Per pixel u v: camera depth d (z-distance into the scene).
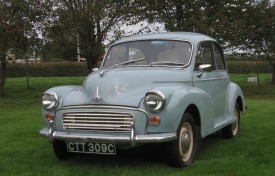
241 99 7.52
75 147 5.01
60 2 15.93
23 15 14.73
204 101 5.56
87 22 16.00
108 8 16.14
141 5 16.42
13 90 18.36
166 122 4.79
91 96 4.98
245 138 7.14
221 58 7.00
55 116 5.14
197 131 5.45
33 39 15.02
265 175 4.79
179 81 5.36
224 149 6.23
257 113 10.48
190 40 5.95
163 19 16.34
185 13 16.62
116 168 5.19
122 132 4.82
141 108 4.79
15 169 5.22
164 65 5.71
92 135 4.86
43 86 20.30
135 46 6.07
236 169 5.04
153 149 5.90
